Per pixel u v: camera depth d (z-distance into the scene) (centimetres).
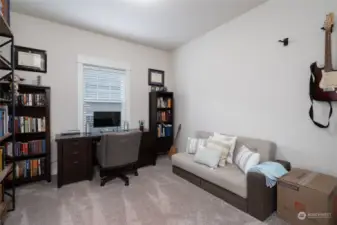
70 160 280
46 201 227
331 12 197
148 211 207
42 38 305
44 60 307
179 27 332
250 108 280
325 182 178
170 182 288
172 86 449
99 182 287
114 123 365
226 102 318
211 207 217
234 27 301
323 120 205
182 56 418
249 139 268
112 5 262
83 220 190
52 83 315
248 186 201
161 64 445
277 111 247
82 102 343
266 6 256
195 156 286
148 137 370
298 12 224
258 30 267
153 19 303
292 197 179
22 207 212
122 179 289
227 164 269
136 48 407
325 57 194
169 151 425
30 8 272
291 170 210
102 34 362
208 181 254
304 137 221
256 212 194
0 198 197
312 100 210
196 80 381
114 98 384
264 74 261
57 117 320
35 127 279
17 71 285
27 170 274
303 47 220
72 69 333
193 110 389
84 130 348
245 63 286
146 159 367
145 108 420
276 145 248
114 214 201
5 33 197
